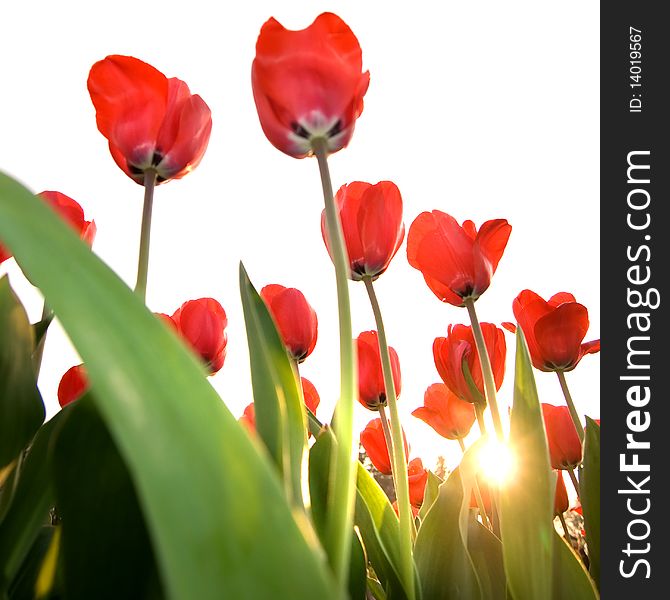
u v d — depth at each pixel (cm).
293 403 27
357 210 43
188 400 9
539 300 61
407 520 36
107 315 9
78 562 20
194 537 8
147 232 32
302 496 25
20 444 24
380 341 39
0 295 24
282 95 30
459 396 52
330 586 10
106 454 20
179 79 35
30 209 10
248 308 30
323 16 30
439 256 47
